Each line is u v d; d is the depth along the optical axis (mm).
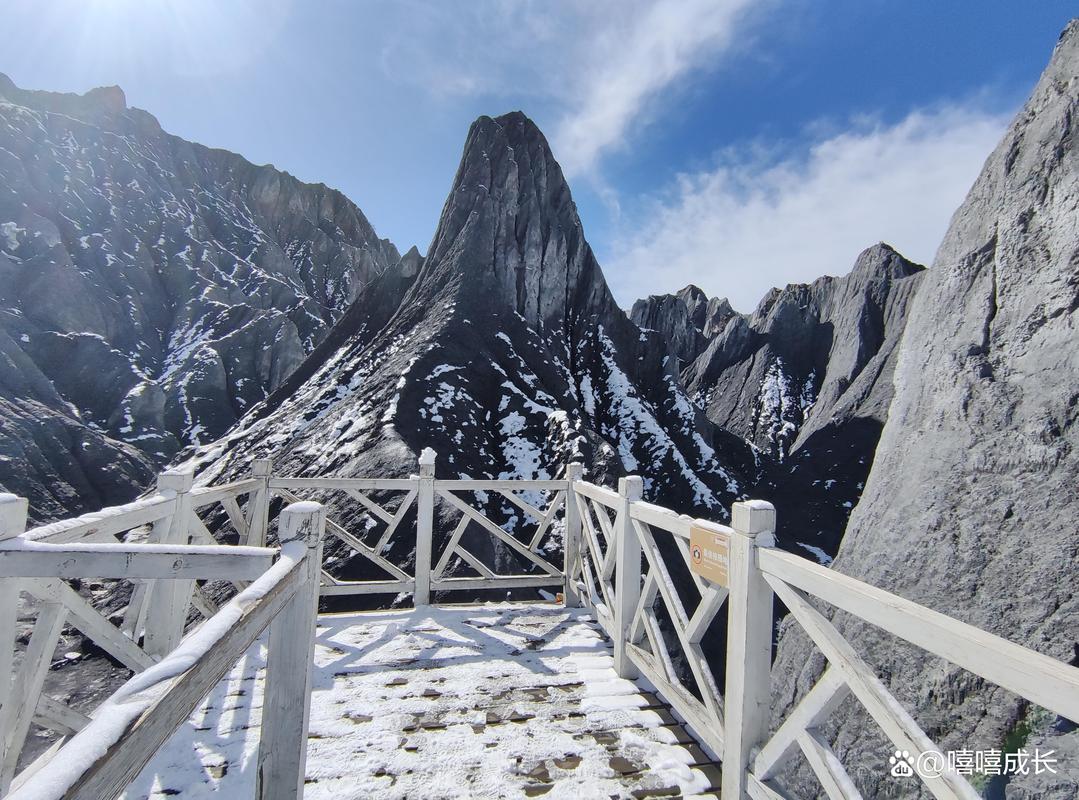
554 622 4766
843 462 32344
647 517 3467
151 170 73438
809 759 1923
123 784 830
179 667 998
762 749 2236
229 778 2562
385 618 4793
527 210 40656
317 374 37875
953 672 6816
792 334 59844
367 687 3564
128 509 2918
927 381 11297
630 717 3252
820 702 1891
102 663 11328
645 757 2871
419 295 38031
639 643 3752
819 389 53406
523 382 29906
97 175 64500
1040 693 1147
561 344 37844
